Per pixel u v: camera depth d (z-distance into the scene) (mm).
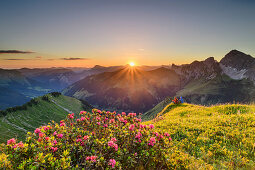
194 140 9109
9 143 4117
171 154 7043
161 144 6242
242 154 7188
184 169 6117
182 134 10047
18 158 3992
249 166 6191
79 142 4930
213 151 7703
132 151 5609
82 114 7121
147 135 6172
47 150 4414
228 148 7836
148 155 5441
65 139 5188
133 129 6102
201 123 11852
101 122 6902
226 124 10695
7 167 3830
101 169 4473
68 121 6574
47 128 5391
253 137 8414
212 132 9797
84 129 6301
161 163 6219
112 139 5059
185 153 7566
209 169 6008
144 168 5746
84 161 4488
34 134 4977
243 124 10227
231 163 6473
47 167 3791
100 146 4816
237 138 8594
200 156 7398
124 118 7543
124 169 4961
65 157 4176
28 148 4148
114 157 4801
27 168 3701
